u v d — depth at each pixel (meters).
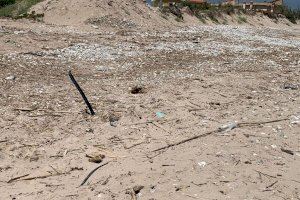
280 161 9.34
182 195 7.79
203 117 11.82
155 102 13.04
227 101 13.59
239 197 7.80
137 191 7.87
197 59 21.41
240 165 8.98
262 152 9.71
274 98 14.30
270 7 73.00
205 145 9.88
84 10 33.12
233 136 10.50
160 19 39.88
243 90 15.16
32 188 7.97
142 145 9.81
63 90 13.99
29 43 21.59
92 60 19.36
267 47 29.20
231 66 19.97
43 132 10.37
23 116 11.32
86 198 7.64
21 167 8.70
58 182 8.17
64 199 7.60
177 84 15.45
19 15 32.75
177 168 8.72
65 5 33.53
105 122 11.18
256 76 17.80
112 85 14.97
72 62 18.61
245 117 12.02
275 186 8.25
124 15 35.19
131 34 29.30
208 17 50.28
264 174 8.68
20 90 13.73
